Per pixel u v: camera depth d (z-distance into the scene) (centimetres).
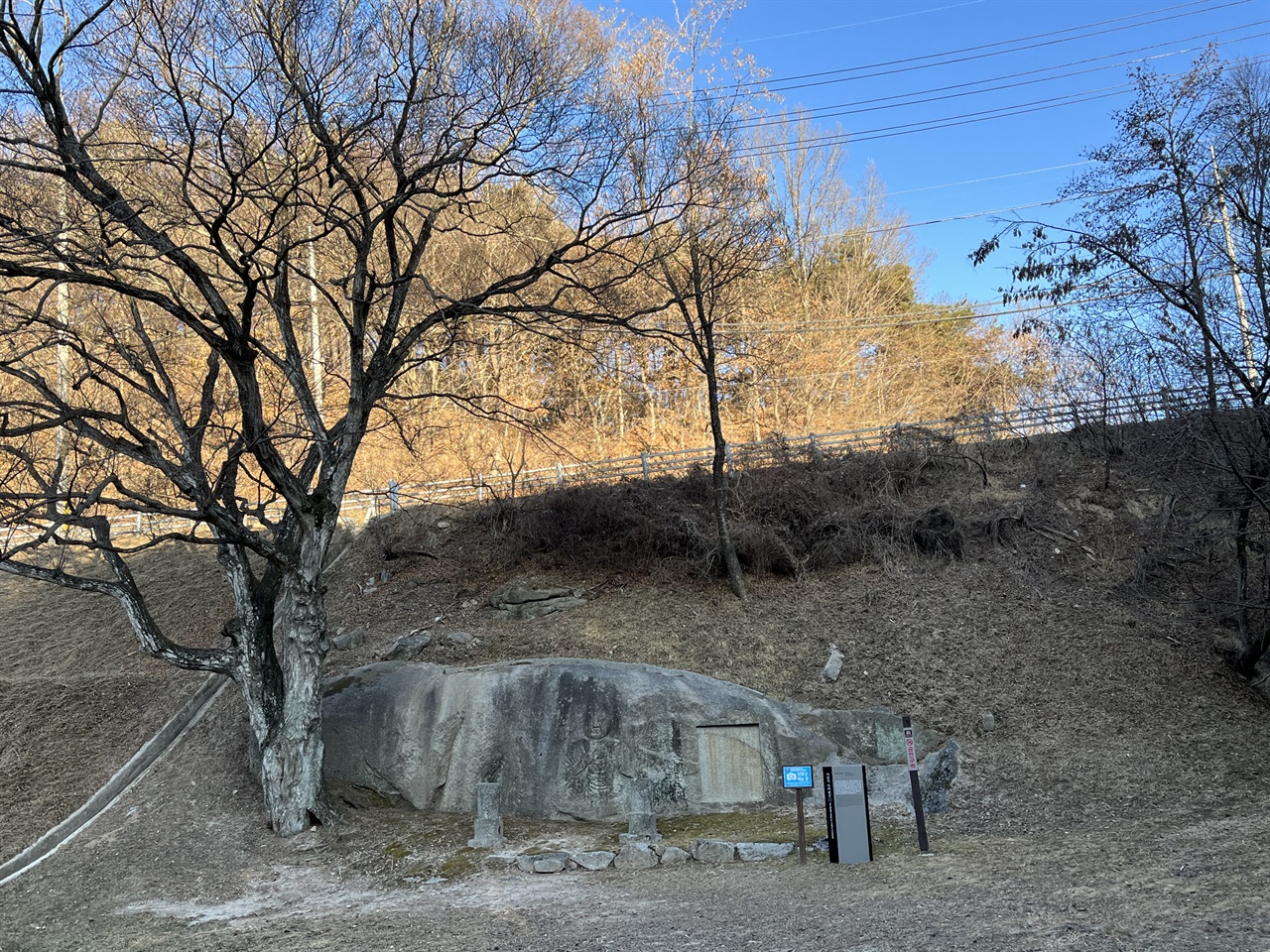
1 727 1811
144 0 1262
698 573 2123
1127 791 1396
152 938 1067
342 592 2252
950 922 821
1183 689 1673
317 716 1476
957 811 1395
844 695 1727
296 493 1452
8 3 1158
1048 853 1097
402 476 3177
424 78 1551
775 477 2320
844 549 2141
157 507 1340
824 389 4012
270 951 962
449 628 2014
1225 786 1386
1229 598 1817
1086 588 1989
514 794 1570
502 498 2408
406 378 3281
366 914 1091
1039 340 3772
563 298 2741
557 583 2119
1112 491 2248
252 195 1409
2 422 1282
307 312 2814
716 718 1602
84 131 1530
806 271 4462
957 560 2103
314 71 1392
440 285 2928
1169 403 1622
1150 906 802
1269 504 1449
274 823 1443
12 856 1434
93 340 1603
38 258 1424
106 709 1881
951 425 2680
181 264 1336
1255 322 1510
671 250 1978
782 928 865
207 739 1748
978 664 1775
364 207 1480
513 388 3600
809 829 1361
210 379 1589
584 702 1614
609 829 1465
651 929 909
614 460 2698
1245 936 691
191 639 2166
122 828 1493
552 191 1697
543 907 1049
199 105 1386
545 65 1569
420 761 1609
